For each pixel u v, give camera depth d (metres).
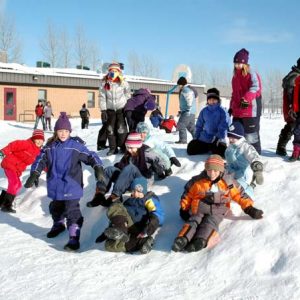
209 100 6.59
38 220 6.04
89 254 4.47
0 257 4.47
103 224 5.28
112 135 7.63
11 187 6.36
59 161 5.03
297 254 3.86
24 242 5.00
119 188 5.21
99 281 3.84
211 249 4.20
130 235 4.62
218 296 3.52
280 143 6.29
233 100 6.16
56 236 5.28
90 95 32.22
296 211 4.50
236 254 4.04
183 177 5.86
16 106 29.27
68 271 4.06
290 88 5.98
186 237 4.25
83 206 5.96
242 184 4.93
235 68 6.02
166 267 4.04
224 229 4.48
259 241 4.15
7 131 23.44
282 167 5.65
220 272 3.87
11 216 6.19
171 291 3.63
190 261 4.10
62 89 30.81
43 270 4.11
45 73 29.66
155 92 34.03
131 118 7.48
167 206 5.29
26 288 3.73
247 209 4.50
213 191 4.52
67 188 4.96
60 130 5.07
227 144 6.37
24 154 6.52
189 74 17.19
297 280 3.57
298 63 6.00
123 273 3.99
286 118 6.16
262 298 3.44
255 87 5.92
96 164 5.00
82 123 21.78
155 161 5.77
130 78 34.25
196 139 6.68
